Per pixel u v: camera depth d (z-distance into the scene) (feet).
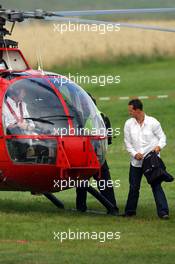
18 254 126.52
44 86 156.97
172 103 359.66
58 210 167.73
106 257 125.18
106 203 162.09
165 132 305.94
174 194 191.11
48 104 155.43
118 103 367.04
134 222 152.97
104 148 160.56
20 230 143.74
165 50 495.00
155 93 395.75
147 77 439.22
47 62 447.01
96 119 159.53
